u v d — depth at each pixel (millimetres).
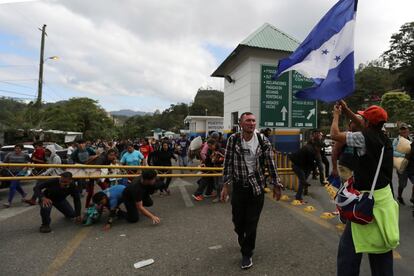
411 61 60562
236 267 3469
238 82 11297
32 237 4621
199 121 31156
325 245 4078
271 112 9422
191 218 5496
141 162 8031
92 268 3512
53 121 26438
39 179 6406
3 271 3449
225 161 3641
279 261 3600
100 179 7051
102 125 41531
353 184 2410
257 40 10000
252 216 3461
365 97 67312
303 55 3773
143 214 5492
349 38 3377
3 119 21547
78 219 5340
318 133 6695
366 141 2336
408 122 35875
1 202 7445
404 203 6570
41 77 24172
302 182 6625
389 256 2387
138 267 3512
